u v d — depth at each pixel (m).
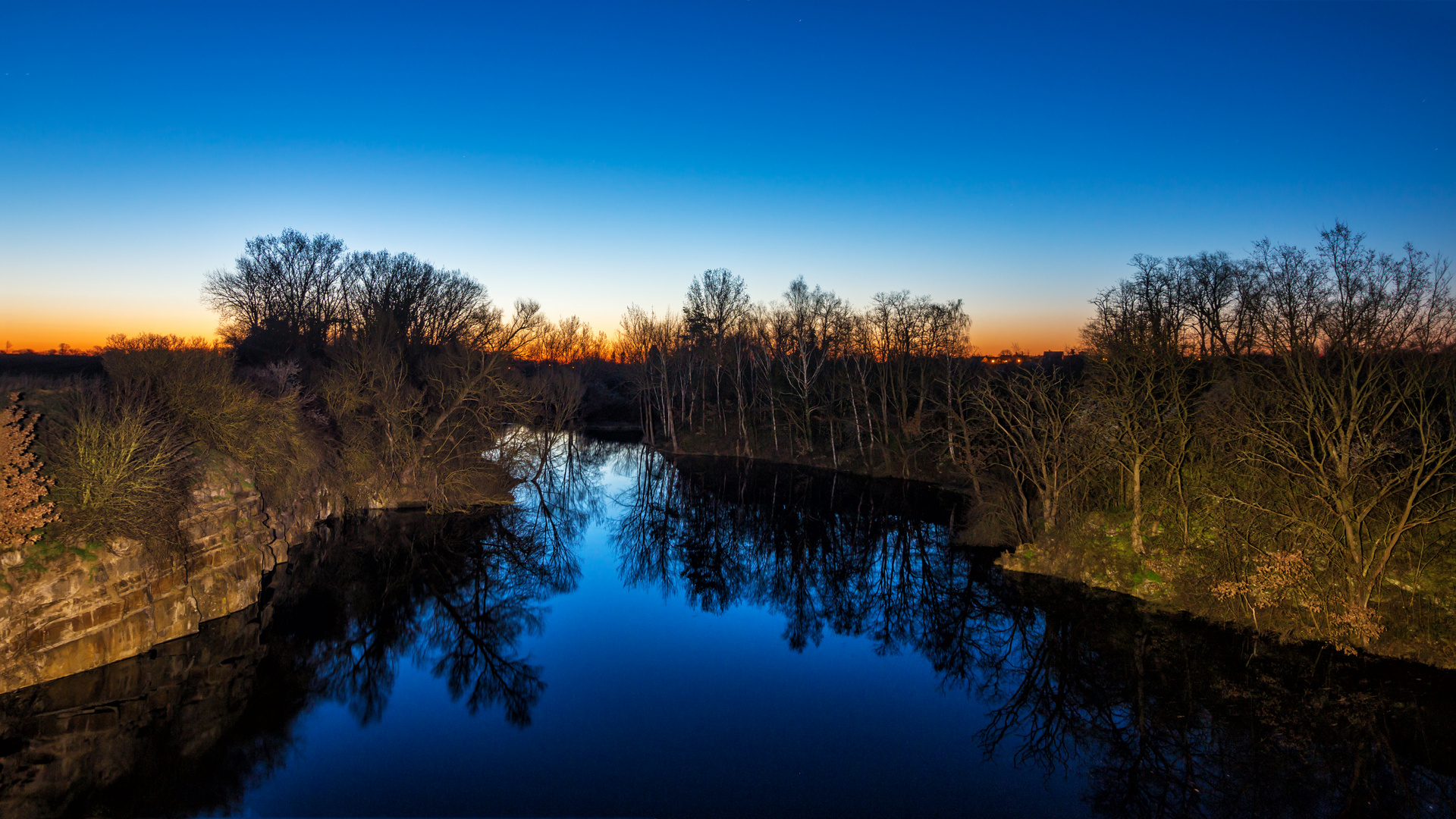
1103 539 29.98
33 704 17.95
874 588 32.66
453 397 44.09
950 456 50.31
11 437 18.08
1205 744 18.59
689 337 76.69
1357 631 21.31
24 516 18.17
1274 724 19.17
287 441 33.62
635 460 67.75
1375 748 18.00
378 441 43.25
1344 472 21.69
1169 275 28.94
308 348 55.72
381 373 42.69
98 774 16.30
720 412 74.94
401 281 62.06
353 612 27.05
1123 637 24.55
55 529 19.48
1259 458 23.66
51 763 16.61
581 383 74.88
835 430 65.06
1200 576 26.33
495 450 48.44
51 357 44.25
